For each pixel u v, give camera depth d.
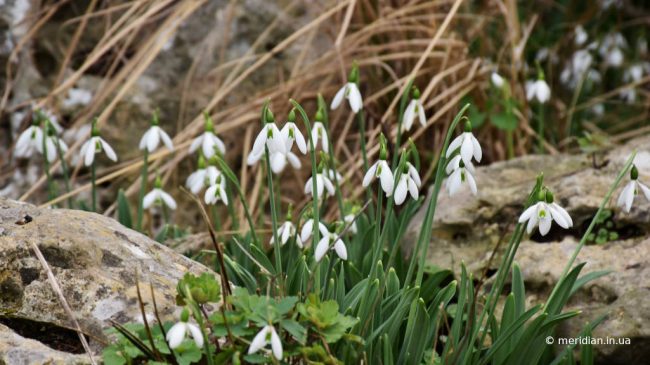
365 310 3.90
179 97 7.51
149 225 6.77
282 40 7.79
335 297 4.23
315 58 7.83
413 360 3.97
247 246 5.14
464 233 5.59
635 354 4.35
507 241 5.41
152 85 7.45
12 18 7.35
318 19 7.01
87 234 3.97
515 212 5.58
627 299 4.49
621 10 10.27
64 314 3.67
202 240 5.68
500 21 8.53
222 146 5.33
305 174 7.63
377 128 6.98
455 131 7.54
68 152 6.62
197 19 7.64
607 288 4.63
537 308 3.92
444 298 4.18
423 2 7.94
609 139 7.47
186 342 3.46
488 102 7.50
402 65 7.70
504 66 8.15
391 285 4.29
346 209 5.59
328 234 4.16
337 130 7.68
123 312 3.69
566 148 8.35
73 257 3.80
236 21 7.71
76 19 7.12
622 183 5.41
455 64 7.69
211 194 4.55
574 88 9.64
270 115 3.77
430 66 7.62
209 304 3.81
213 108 7.54
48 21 7.48
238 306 3.46
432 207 4.02
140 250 4.07
